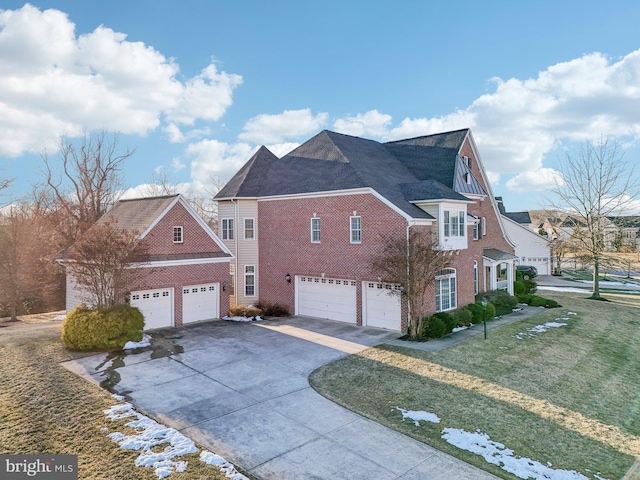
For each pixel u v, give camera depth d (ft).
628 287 135.44
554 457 29.89
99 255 52.80
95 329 49.16
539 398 40.14
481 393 40.04
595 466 29.37
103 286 53.83
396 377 43.01
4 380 38.75
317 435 30.32
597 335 67.46
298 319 71.92
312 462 26.63
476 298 82.12
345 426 31.94
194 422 31.71
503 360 50.72
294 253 75.97
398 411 35.04
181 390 38.11
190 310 67.51
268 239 80.94
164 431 29.22
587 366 51.72
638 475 28.71
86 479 23.08
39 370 42.06
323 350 51.96
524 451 30.17
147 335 57.16
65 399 34.58
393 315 62.80
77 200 121.49
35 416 31.12
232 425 31.42
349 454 27.84
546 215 179.32
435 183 68.23
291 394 37.88
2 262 81.41
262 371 43.91
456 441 30.42
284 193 76.84
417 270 56.95
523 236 169.89
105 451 26.27
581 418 36.88
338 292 69.72
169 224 65.31
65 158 120.26
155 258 62.28
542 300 91.45
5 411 31.86
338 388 39.63
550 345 59.41
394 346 53.98
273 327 65.00
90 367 43.80
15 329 63.98
